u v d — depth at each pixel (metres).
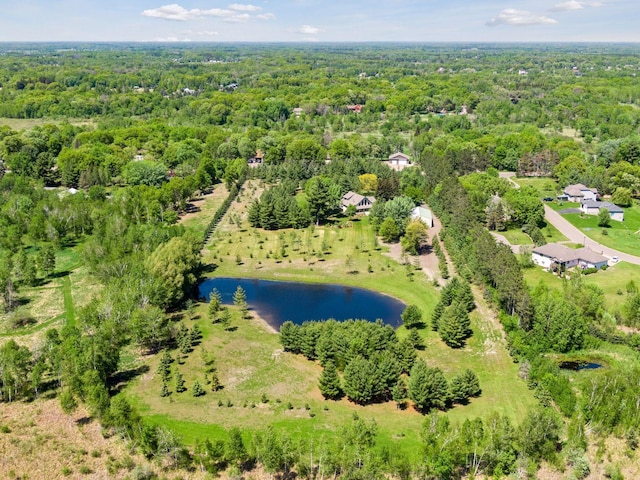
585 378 91.88
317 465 70.06
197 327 110.25
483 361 97.44
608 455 74.50
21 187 180.75
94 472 70.56
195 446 73.44
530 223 159.75
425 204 190.25
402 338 105.88
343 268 140.25
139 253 132.62
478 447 70.00
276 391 88.88
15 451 73.88
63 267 139.62
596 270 133.88
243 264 143.75
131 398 87.00
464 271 130.25
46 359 94.19
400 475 68.88
